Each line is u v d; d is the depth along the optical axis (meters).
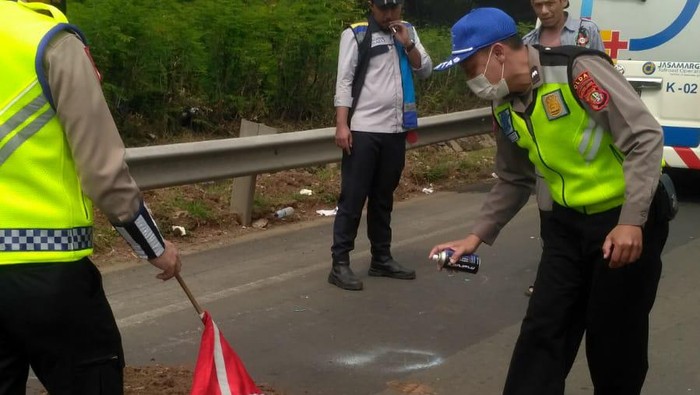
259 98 10.26
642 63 9.10
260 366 4.86
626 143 3.22
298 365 4.88
